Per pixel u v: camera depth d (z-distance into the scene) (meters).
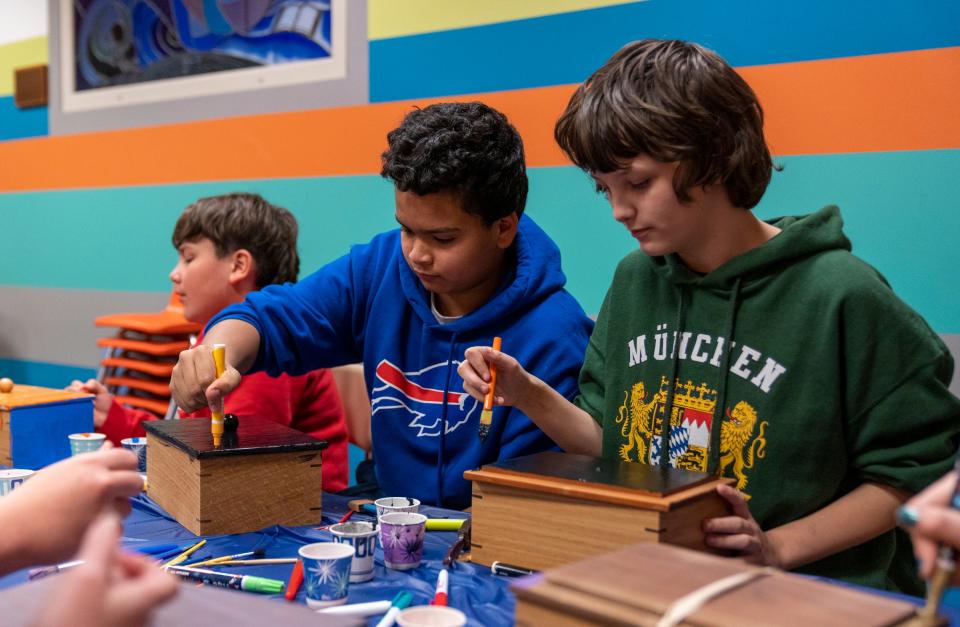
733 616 0.57
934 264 1.80
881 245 1.86
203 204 1.95
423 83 2.43
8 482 1.21
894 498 1.04
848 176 1.88
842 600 0.61
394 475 1.48
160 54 2.98
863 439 1.07
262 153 2.77
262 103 2.76
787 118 1.93
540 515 0.92
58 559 0.72
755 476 1.12
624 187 1.05
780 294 1.12
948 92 1.76
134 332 2.65
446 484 1.42
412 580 0.92
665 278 1.23
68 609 0.46
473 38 2.33
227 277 1.93
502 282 1.47
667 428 1.19
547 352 1.41
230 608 0.65
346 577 0.84
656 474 0.94
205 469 1.08
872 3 1.82
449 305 1.47
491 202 1.29
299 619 0.63
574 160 1.10
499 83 2.29
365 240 2.59
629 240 2.14
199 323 1.97
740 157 1.04
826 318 1.08
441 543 1.06
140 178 3.07
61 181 3.29
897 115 1.81
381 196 2.54
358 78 2.55
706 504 0.90
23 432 1.50
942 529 0.57
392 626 0.77
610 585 0.62
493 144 1.28
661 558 0.69
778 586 0.63
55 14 3.22
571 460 1.02
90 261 3.24
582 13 2.15
